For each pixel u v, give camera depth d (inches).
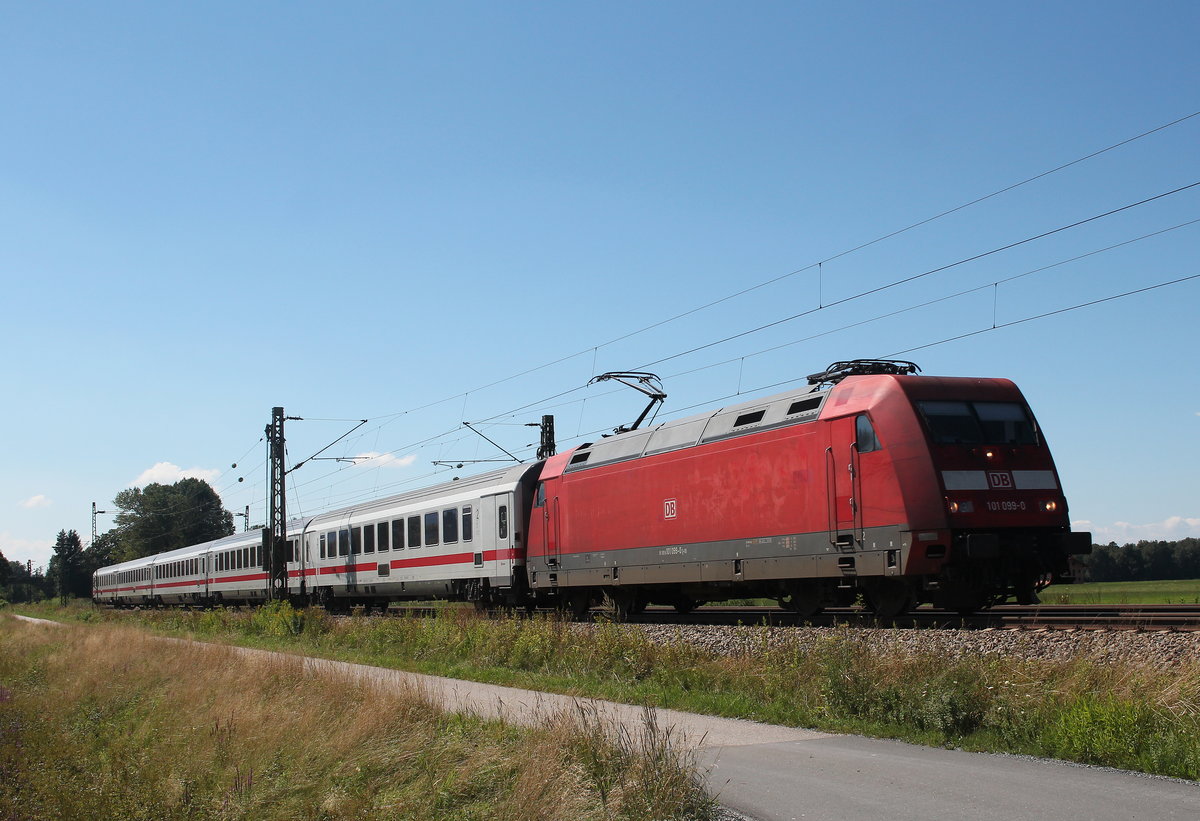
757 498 802.2
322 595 1649.9
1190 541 2842.0
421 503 1359.5
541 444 1589.6
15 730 634.2
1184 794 312.5
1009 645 546.0
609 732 416.2
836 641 539.8
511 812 333.7
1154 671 430.0
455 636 849.5
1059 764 362.3
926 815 299.3
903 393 696.4
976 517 673.6
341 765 439.5
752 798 329.7
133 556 4584.2
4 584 5541.3
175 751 503.2
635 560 941.2
